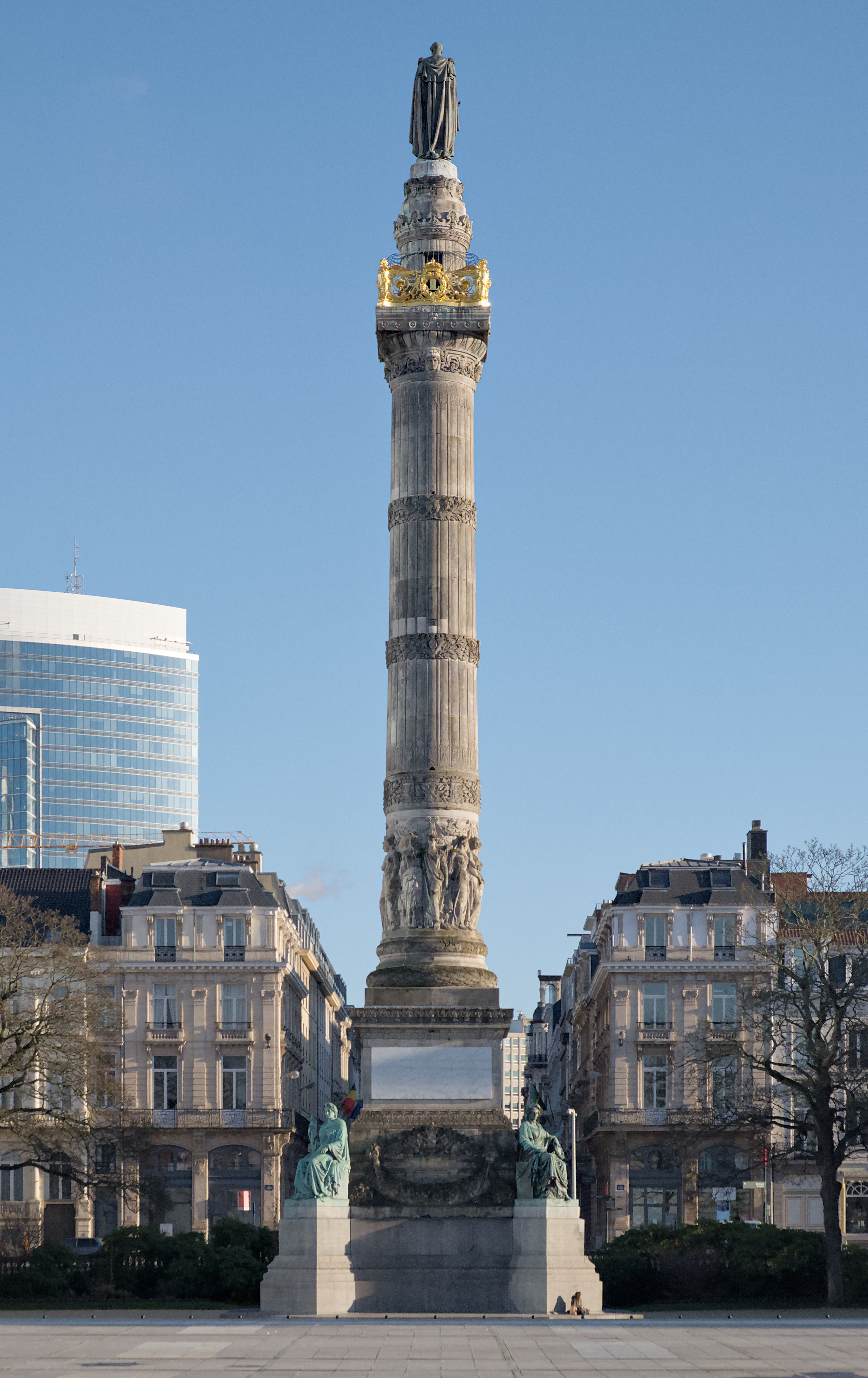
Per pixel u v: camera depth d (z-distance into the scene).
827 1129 69.81
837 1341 47.88
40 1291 66.00
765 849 114.19
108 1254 67.06
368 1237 59.59
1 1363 41.88
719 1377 39.19
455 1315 56.69
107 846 133.88
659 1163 105.50
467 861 64.19
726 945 107.31
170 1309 62.12
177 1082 107.69
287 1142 109.25
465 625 66.12
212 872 111.50
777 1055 99.81
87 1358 43.03
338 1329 51.75
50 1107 83.12
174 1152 107.31
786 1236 69.19
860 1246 82.06
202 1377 38.84
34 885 117.56
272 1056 108.12
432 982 62.72
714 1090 77.25
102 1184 76.12
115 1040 90.75
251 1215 106.75
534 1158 59.88
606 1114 106.12
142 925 109.44
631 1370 40.50
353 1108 103.38
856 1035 75.56
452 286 67.75
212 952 108.94
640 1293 66.50
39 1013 76.06
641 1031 106.69
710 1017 106.56
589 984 128.38
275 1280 58.69
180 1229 106.12
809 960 74.44
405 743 65.12
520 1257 58.84
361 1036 62.44
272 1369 40.59
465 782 64.88
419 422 67.19
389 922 64.62
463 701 65.56
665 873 110.44
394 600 66.56
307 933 135.00
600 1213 111.56
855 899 74.56
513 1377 39.09
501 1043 62.44
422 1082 62.03
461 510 66.75
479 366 68.62
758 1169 98.88
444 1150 60.72
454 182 69.62
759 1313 61.84
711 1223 71.62
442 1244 59.56
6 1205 103.12
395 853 64.56
